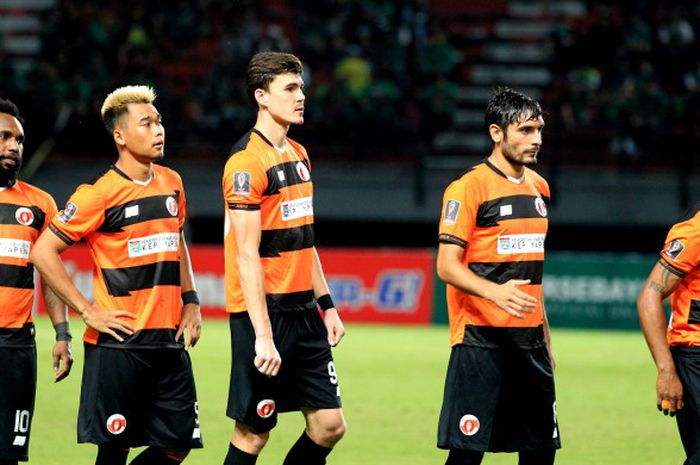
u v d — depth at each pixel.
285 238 20.41
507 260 19.91
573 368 45.88
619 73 81.50
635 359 49.00
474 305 19.84
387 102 77.62
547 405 20.17
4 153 20.02
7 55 90.31
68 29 83.12
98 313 19.92
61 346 21.11
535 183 20.67
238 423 20.97
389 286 61.97
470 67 89.00
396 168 75.69
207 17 87.12
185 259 21.50
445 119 76.69
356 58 81.88
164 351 20.34
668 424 33.56
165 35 85.94
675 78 81.00
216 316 62.50
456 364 20.05
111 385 20.14
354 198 74.06
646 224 72.25
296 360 20.64
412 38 85.81
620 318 60.59
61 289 19.92
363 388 39.81
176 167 74.62
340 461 27.66
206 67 85.88
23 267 20.22
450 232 19.73
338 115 76.12
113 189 20.12
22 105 76.00
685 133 75.25
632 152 74.88
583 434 31.80
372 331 58.88
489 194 19.88
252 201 19.92
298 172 20.67
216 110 77.25
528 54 90.00
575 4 93.50
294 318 20.56
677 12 85.81
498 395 19.83
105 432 20.16
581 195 72.56
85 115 75.88
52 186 74.94
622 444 30.39
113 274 20.19
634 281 60.50
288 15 89.12
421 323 61.75
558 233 75.00
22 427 20.17
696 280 18.70
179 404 20.56
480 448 19.80
